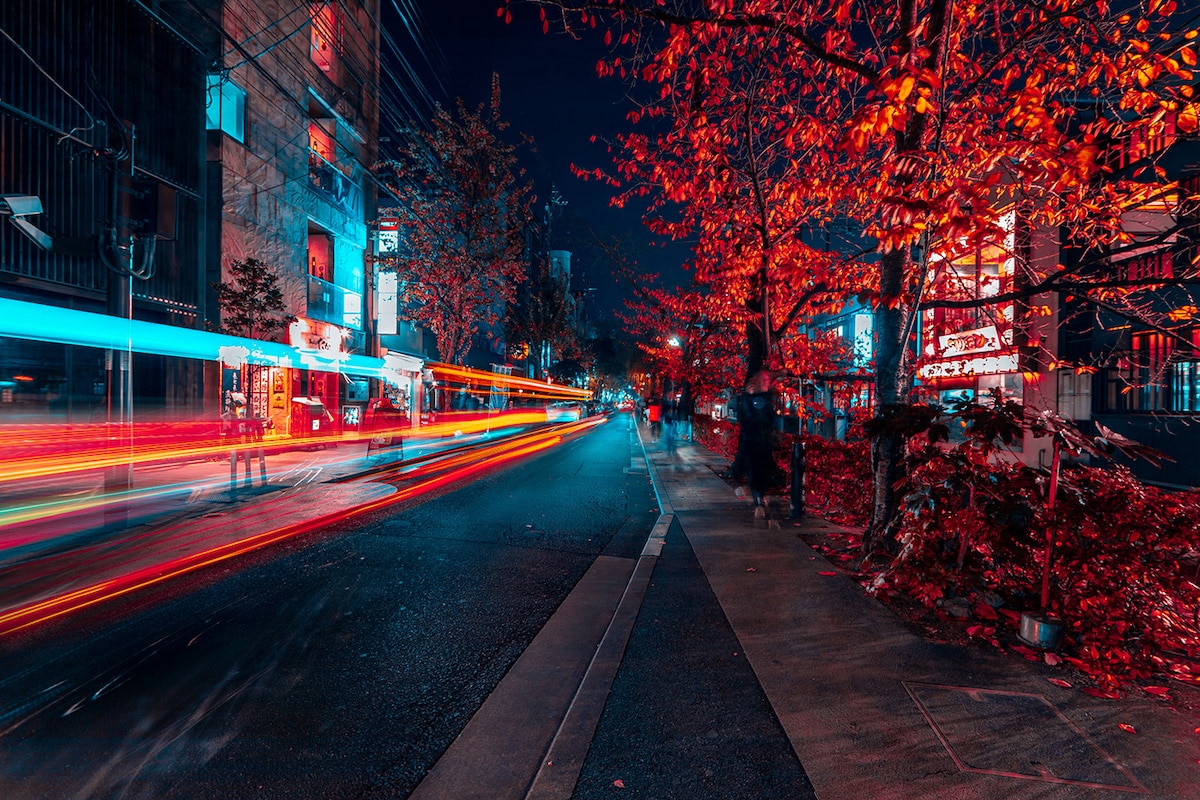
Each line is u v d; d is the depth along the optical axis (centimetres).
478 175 2614
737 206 883
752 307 1087
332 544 708
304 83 2264
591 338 9800
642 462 1667
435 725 321
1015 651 386
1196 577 409
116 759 283
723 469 1391
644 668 371
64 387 1291
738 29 652
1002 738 287
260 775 273
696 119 777
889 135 572
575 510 955
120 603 500
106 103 808
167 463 1502
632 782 261
